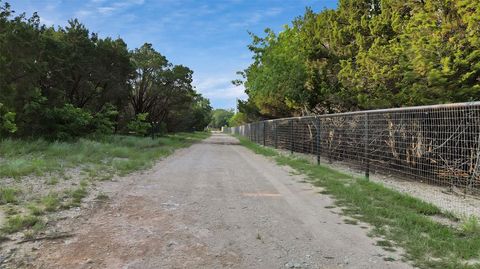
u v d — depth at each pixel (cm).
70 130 1886
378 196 775
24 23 1714
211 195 793
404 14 1188
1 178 838
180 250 459
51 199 653
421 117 921
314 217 626
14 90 1684
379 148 1030
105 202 688
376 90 1225
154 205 683
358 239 511
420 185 921
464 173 809
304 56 1959
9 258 414
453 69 870
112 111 2369
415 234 522
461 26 881
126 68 2825
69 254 433
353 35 1518
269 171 1211
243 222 589
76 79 2378
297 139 1802
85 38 2398
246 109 3528
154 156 1577
